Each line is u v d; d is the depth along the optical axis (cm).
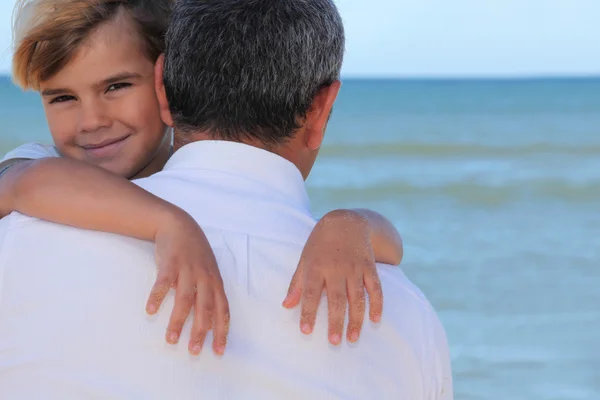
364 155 2558
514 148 2775
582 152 2672
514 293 1151
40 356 128
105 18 200
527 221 1636
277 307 135
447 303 1109
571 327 1006
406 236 1509
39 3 194
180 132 148
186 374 129
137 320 130
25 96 4303
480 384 840
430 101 5481
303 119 147
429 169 2283
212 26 142
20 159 195
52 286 131
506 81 8625
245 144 145
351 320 136
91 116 205
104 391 127
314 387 133
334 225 144
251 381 132
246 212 140
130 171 215
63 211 135
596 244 1436
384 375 139
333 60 148
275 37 141
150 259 133
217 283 133
